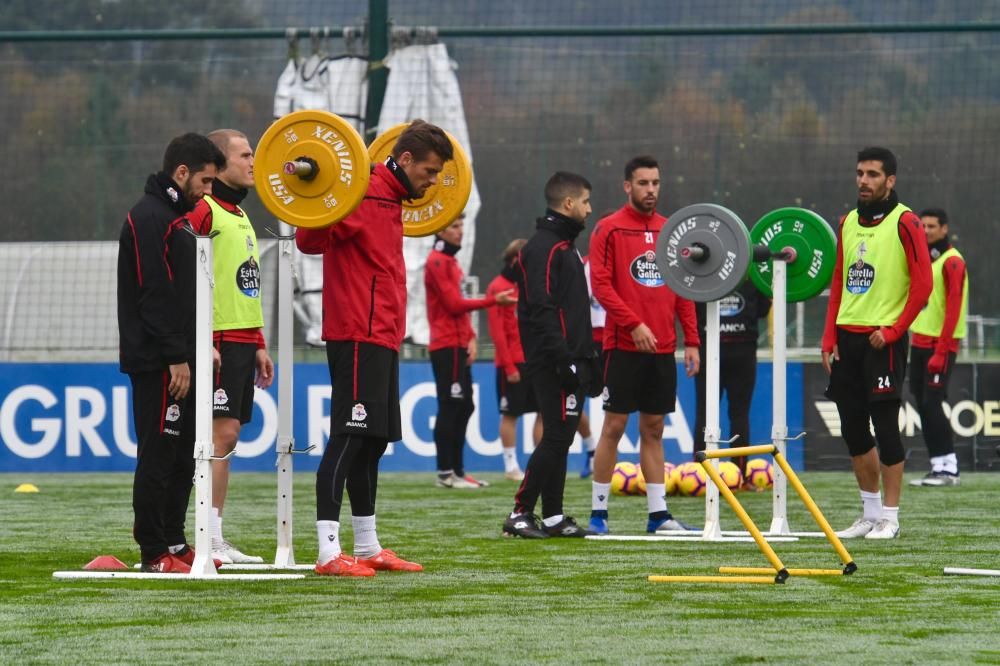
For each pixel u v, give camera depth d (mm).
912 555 21406
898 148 56469
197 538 18656
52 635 14070
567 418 24094
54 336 44844
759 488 35438
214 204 21172
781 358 25375
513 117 52031
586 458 39844
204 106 61188
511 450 39281
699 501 32844
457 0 62656
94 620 14977
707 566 19781
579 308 24031
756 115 56938
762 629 14406
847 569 18828
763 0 61688
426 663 12617
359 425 18844
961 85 56594
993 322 54656
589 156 52406
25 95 60969
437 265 36219
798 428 42000
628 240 24750
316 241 18688
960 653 13070
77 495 34156
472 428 42250
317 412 41594
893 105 57125
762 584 17859
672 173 54531
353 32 41250
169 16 69938
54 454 41562
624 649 13266
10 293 44812
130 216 18562
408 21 62219
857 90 57562
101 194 56188
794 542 23469
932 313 37125
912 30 40219
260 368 22344
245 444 41781
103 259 44844
